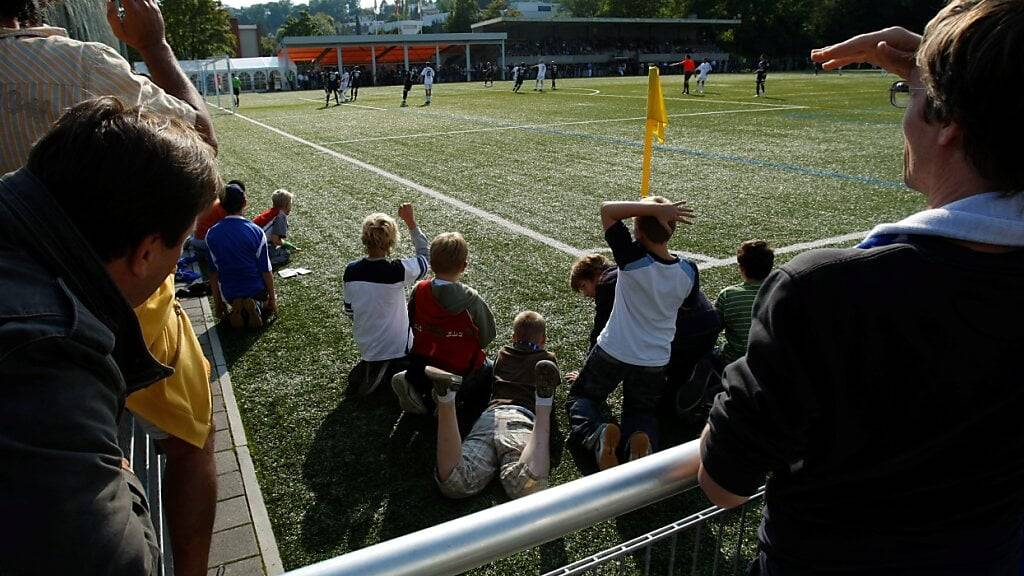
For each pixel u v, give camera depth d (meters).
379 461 3.39
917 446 0.93
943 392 0.90
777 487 1.10
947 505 0.97
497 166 12.32
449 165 12.50
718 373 3.61
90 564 0.79
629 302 3.34
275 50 118.81
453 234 3.64
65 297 0.85
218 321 5.21
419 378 3.64
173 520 1.65
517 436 3.19
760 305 1.01
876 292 0.88
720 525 1.61
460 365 3.70
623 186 10.38
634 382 3.41
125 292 1.03
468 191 10.15
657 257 3.32
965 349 0.88
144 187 0.93
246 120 22.86
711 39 73.69
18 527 0.74
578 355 4.59
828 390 0.94
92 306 0.92
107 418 0.87
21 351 0.76
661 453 1.28
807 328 0.92
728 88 35.19
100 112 0.96
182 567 1.69
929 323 0.88
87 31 3.29
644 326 3.33
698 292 3.70
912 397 0.91
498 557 1.10
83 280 0.90
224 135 18.20
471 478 3.06
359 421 3.77
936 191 1.00
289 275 6.29
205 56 65.38
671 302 3.32
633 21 69.00
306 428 3.70
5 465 0.74
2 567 0.74
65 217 0.89
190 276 6.03
